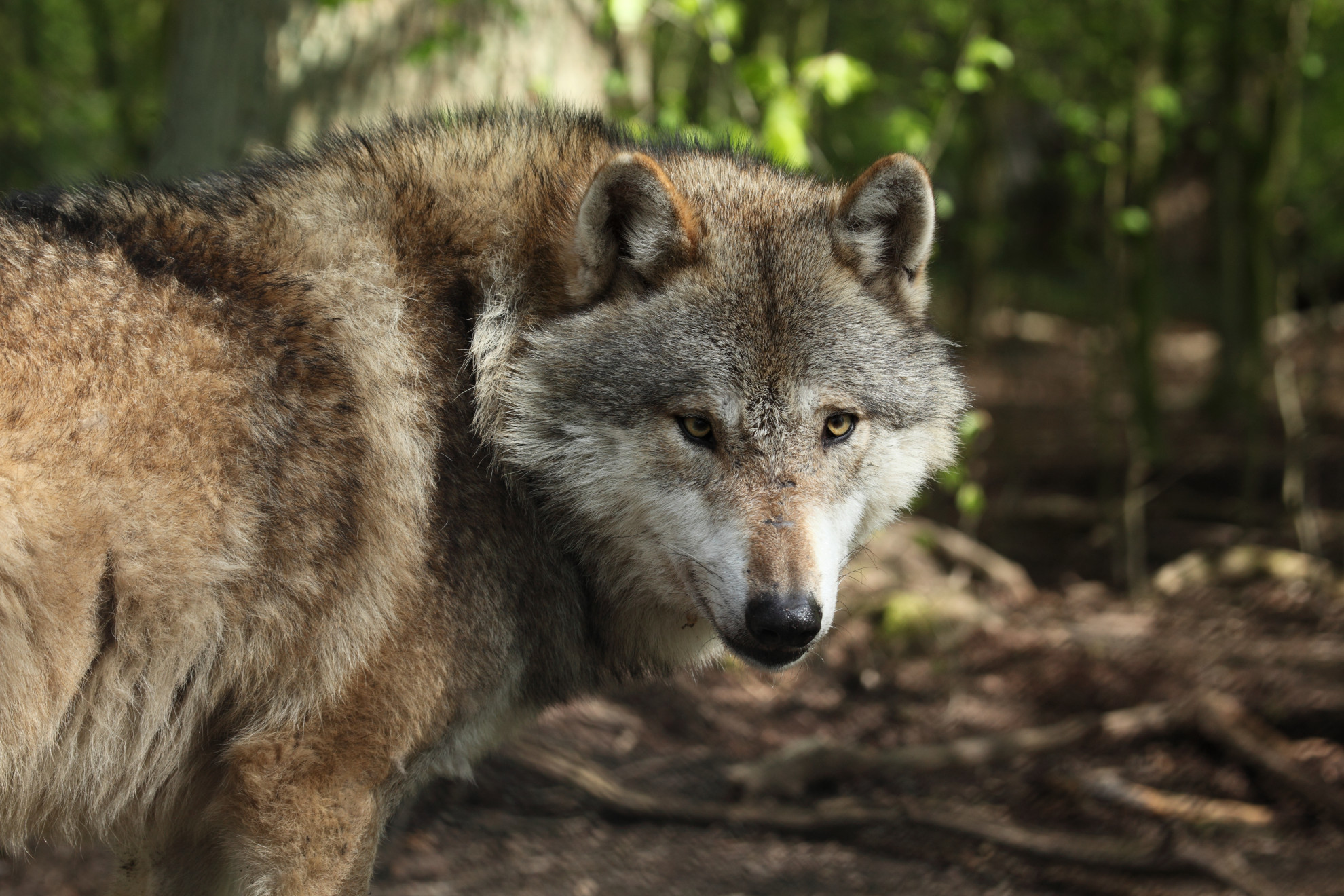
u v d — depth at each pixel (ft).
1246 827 19.33
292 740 11.71
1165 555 38.52
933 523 41.06
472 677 12.67
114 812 11.86
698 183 14.23
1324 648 28.81
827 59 25.93
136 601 10.92
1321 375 42.37
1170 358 82.69
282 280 12.20
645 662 14.80
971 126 58.59
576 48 23.34
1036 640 29.30
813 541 12.45
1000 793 20.67
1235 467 47.32
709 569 12.59
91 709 11.16
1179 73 41.86
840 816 19.02
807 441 12.98
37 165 48.16
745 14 39.91
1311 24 44.52
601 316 13.14
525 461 12.98
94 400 10.73
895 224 14.10
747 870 17.87
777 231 13.69
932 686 26.40
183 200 12.64
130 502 10.75
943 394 14.55
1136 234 38.93
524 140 14.44
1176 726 22.58
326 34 21.74
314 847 11.89
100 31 46.80
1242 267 51.96
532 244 13.56
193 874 13.42
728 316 12.93
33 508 10.34
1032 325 88.38
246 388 11.46
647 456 12.81
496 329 13.12
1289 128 45.73
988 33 43.52
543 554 13.38
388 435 12.27
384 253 13.01
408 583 12.07
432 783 19.15
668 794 20.06
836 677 26.73
